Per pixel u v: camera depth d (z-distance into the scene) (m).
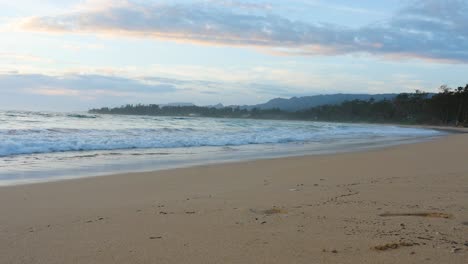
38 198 5.91
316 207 4.88
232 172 9.15
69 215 4.69
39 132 17.09
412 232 3.65
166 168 10.02
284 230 3.81
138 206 5.22
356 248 3.22
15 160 10.66
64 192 6.47
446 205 4.87
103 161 11.12
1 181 7.60
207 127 30.88
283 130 31.50
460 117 94.00
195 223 4.16
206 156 13.07
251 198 5.64
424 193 5.78
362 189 6.25
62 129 19.45
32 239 3.62
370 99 133.38
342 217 4.31
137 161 11.33
